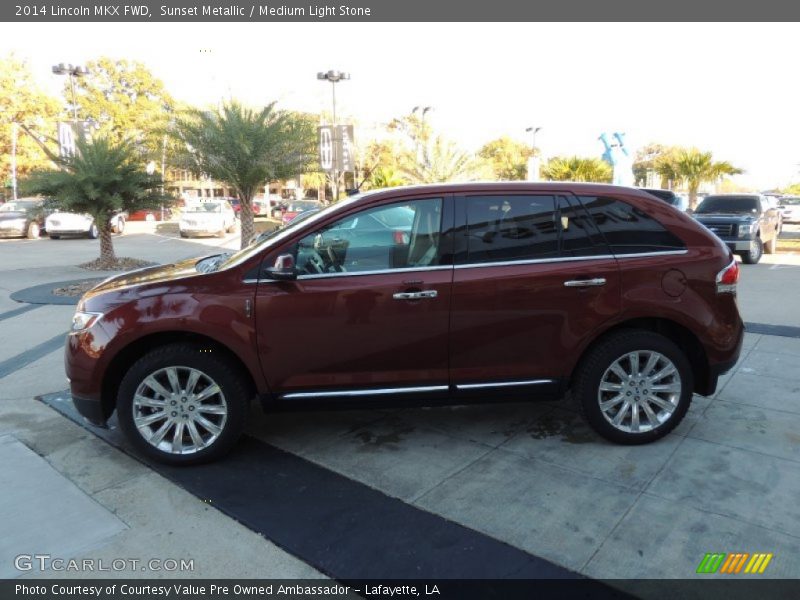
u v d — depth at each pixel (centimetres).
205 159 1409
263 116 1393
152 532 315
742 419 450
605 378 400
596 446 411
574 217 397
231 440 388
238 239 2377
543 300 386
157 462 389
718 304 404
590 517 325
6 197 4353
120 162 1341
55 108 4275
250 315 374
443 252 386
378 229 387
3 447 414
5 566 288
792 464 379
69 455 403
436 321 381
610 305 391
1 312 873
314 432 441
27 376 573
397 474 376
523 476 371
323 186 5650
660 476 367
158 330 372
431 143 2280
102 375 379
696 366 421
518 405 489
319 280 379
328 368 384
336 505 340
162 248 1941
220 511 335
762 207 1539
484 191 395
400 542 305
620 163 2495
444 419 462
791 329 718
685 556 290
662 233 403
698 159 2911
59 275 1247
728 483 357
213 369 379
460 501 343
